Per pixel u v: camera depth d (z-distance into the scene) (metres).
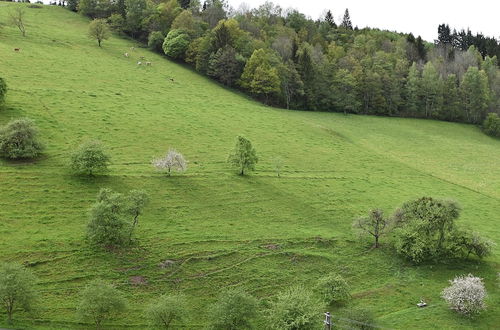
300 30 184.00
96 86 107.50
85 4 177.75
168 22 164.88
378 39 189.88
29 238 52.34
